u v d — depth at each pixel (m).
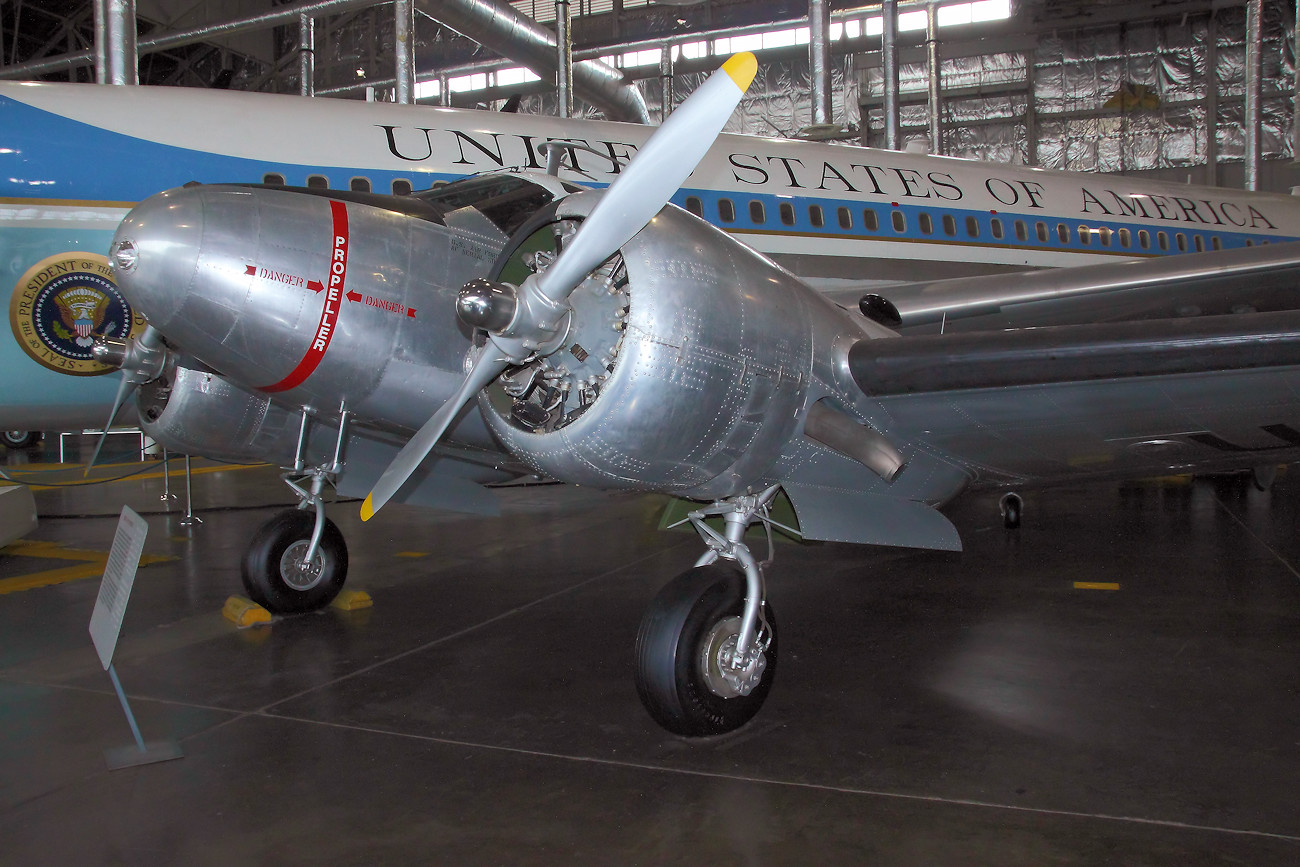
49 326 6.33
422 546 7.23
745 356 3.30
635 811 2.82
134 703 3.82
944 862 2.50
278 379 3.86
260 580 4.98
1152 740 3.30
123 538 3.50
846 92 22.64
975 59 22.25
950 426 3.87
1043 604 5.24
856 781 3.01
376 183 7.80
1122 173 21.66
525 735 3.44
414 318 3.91
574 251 3.07
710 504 3.78
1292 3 20.38
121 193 6.71
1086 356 3.28
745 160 10.10
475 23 16.72
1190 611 5.02
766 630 3.56
